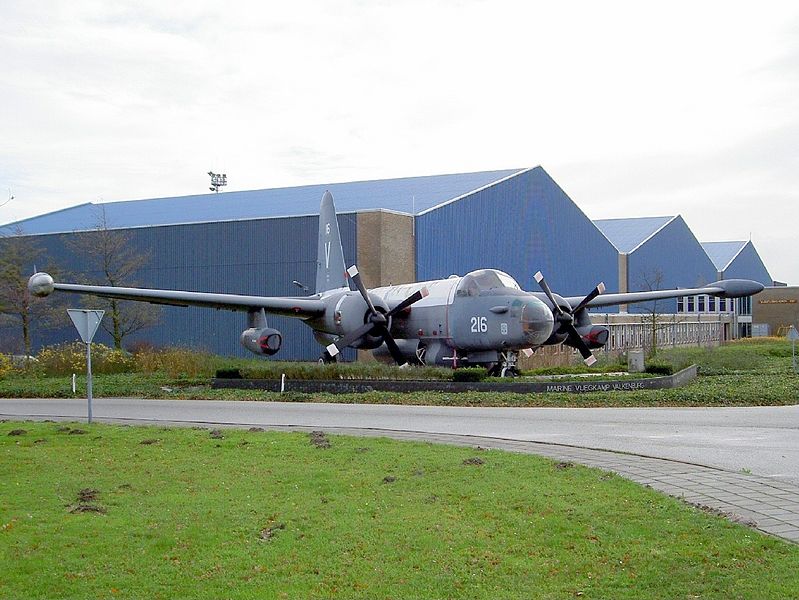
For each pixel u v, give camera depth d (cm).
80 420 2131
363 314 3023
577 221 6009
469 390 2639
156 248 5072
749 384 2794
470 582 771
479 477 1209
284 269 4709
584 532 911
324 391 2825
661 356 4044
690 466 1312
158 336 5059
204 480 1214
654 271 7162
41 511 1020
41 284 2517
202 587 762
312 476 1230
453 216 4816
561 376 3084
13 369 3950
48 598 734
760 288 3569
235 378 3188
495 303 2777
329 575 792
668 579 760
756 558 807
